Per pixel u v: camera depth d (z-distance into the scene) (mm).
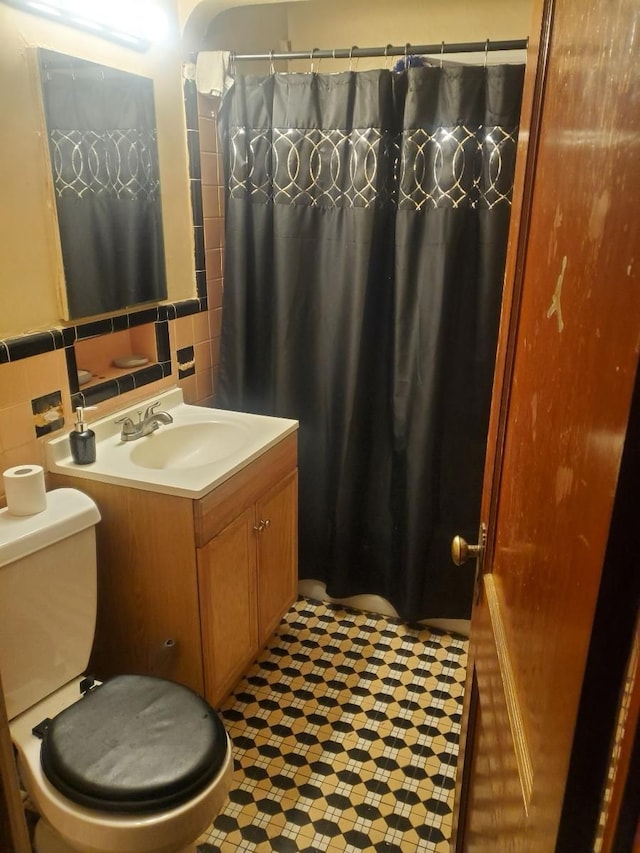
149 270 2188
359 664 2406
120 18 1890
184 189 2314
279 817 1794
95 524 1714
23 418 1782
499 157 2068
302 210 2328
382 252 2326
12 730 1547
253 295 2512
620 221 500
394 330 2330
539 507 749
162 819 1327
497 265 2164
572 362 627
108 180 1948
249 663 2260
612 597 482
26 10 1624
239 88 2277
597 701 511
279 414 2562
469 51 2059
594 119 592
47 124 1711
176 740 1456
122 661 2074
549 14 823
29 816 1709
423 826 1773
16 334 1732
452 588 2549
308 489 2637
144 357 2316
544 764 645
